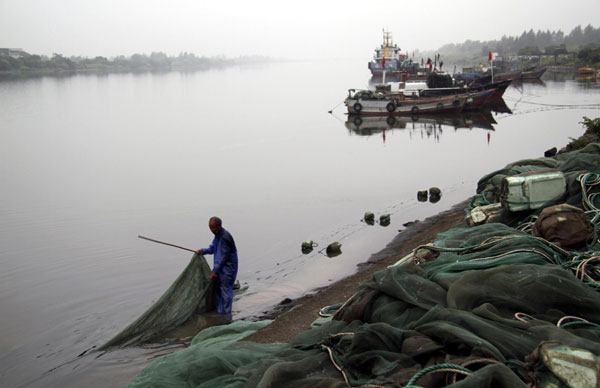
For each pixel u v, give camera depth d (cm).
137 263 1109
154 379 480
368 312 489
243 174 2109
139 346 736
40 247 1223
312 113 4691
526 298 443
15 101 6284
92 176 2133
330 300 793
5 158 2588
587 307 431
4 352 734
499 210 748
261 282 984
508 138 2873
